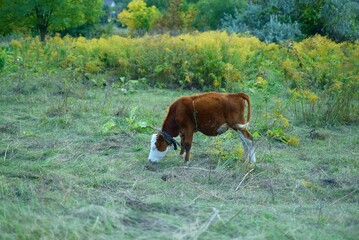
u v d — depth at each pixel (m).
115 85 16.55
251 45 20.16
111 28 42.62
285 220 6.49
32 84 15.27
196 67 16.86
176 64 17.25
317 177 8.59
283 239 5.89
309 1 26.94
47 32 34.97
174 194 7.52
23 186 7.32
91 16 36.97
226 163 9.00
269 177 8.38
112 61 18.25
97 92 15.68
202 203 7.12
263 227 6.09
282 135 10.88
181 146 9.13
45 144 10.05
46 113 12.46
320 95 13.70
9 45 22.67
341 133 11.66
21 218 6.02
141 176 8.41
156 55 17.45
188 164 9.02
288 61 16.33
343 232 6.21
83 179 8.07
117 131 11.11
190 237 5.69
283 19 27.72
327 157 9.70
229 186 8.02
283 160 9.52
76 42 20.00
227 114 8.77
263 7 29.02
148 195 7.44
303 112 12.50
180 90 16.52
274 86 16.09
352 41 26.31
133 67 17.56
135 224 6.14
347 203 7.47
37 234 5.67
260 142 9.80
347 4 26.78
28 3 31.92
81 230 5.75
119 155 9.52
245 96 8.78
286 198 7.59
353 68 14.59
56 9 33.12
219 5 39.78
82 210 6.31
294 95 13.23
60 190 7.41
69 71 16.88
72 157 9.29
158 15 41.84
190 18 38.38
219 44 17.81
